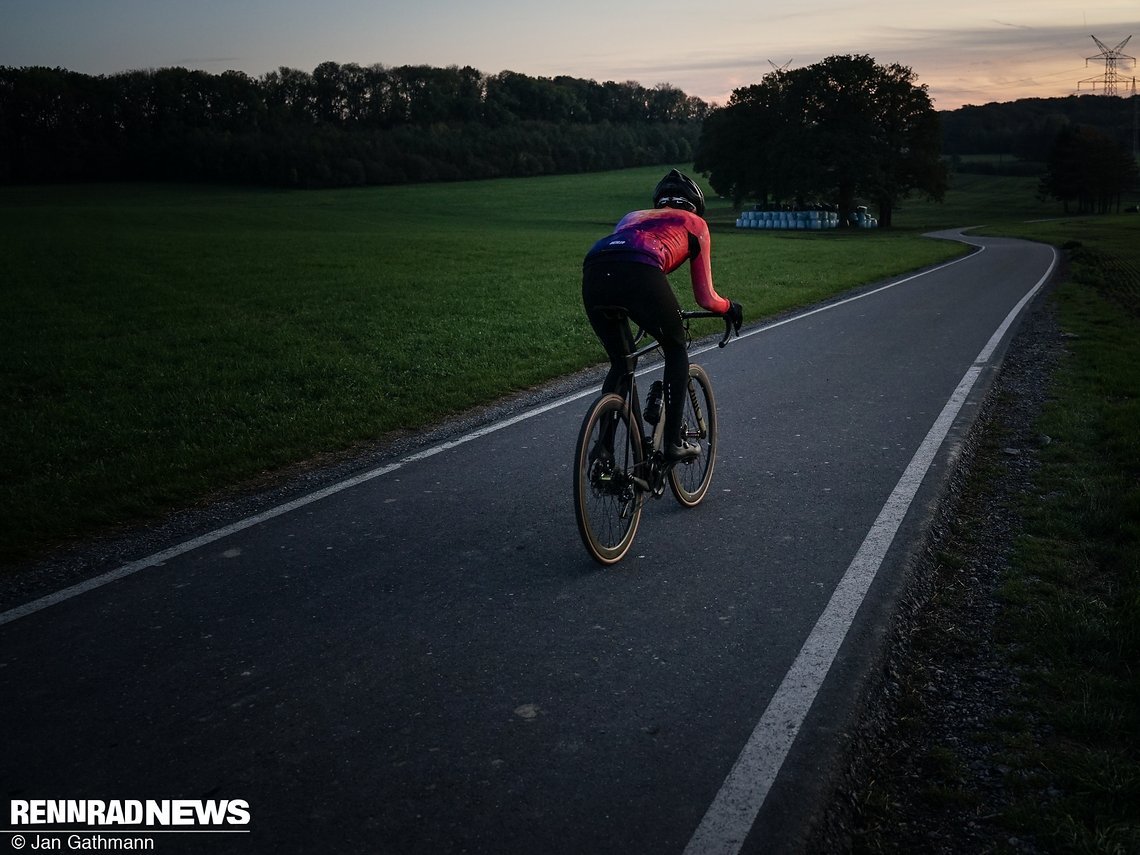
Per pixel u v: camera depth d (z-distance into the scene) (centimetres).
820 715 296
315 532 479
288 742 283
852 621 363
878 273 2283
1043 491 530
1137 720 288
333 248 3091
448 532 476
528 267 2480
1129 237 4575
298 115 15625
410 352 1086
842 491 530
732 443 651
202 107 13125
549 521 491
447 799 254
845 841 242
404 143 13525
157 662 336
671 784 260
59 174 11712
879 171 7075
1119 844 231
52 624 371
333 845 236
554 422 732
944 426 684
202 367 994
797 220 7075
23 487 564
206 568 431
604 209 8794
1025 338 1162
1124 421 660
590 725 291
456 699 308
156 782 264
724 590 396
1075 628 348
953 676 328
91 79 12431
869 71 7175
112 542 475
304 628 364
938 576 417
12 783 264
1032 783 262
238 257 2619
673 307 430
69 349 1106
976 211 10438
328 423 726
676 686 315
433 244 3441
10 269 2091
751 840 237
